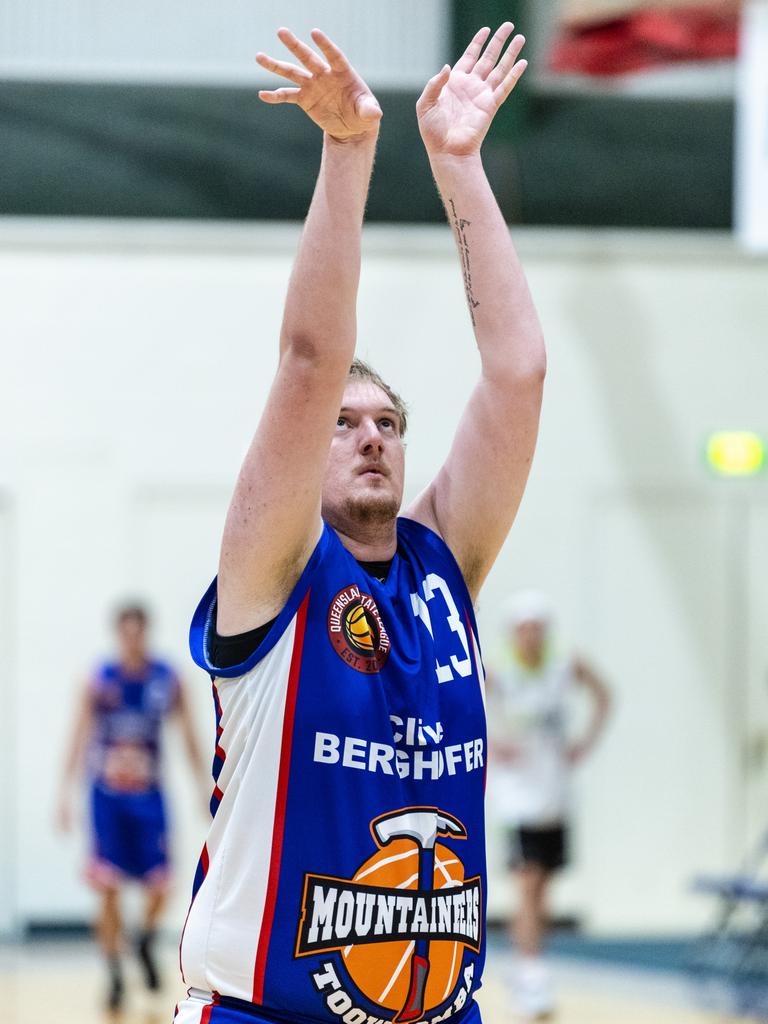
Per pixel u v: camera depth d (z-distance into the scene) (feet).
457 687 22.77
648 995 74.49
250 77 95.25
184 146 95.50
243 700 21.75
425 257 96.73
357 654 21.66
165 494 94.27
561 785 73.10
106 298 94.38
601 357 97.35
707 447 97.60
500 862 93.66
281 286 95.66
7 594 92.58
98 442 93.81
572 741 84.12
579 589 96.58
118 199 95.04
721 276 98.32
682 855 96.02
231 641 21.83
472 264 24.64
